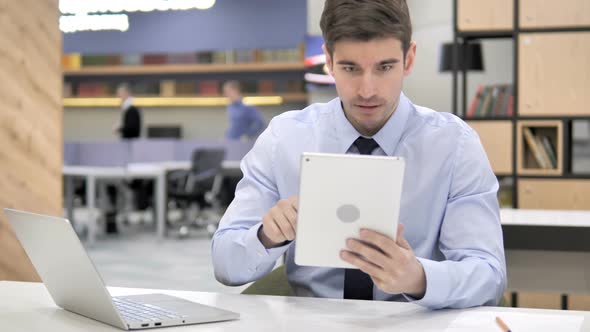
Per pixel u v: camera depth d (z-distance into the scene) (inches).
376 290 66.4
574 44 177.8
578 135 251.8
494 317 52.0
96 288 47.5
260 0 460.8
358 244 48.2
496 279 59.1
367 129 68.1
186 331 47.4
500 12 181.5
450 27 303.0
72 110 507.2
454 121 69.4
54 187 135.6
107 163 297.0
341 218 48.0
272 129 73.6
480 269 57.9
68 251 47.3
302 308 54.7
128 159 323.0
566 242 98.5
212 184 332.5
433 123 69.2
